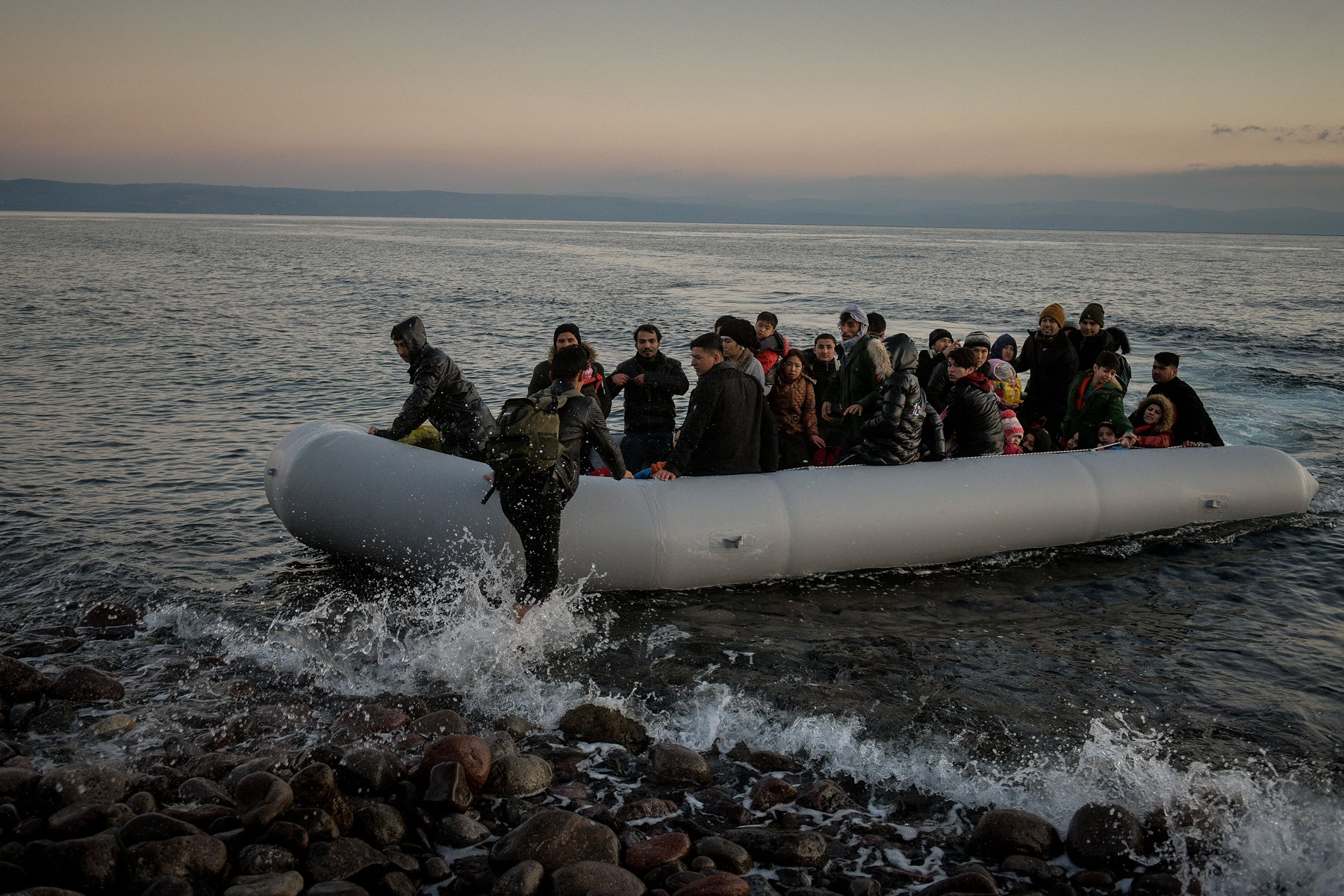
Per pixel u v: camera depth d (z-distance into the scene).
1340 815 3.47
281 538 6.67
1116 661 4.94
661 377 6.66
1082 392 7.70
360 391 13.29
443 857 3.19
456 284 39.31
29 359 15.12
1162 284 45.84
